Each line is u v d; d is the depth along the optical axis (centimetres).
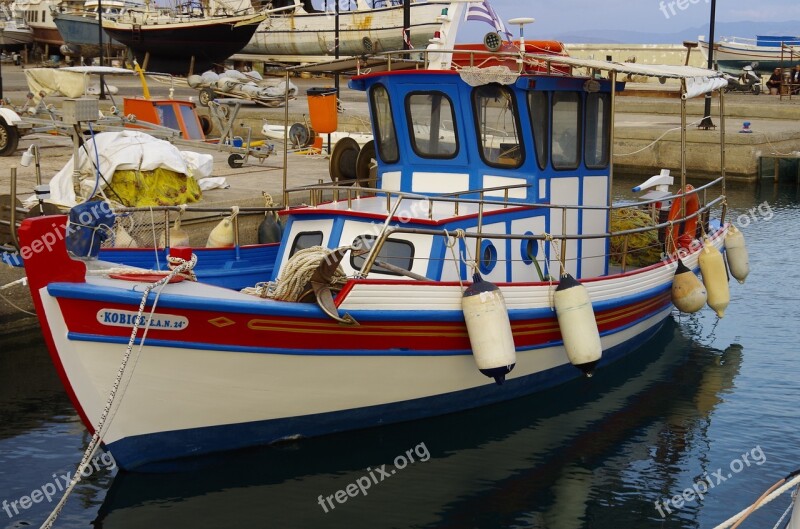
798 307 1305
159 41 4119
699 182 2511
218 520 716
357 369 788
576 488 778
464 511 739
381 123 977
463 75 884
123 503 736
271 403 770
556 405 957
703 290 1080
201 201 1327
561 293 862
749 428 897
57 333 698
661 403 961
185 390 732
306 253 768
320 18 4578
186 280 750
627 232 978
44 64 4809
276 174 1697
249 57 4894
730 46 4388
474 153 923
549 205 876
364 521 720
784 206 2105
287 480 785
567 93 955
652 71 940
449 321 805
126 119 1495
